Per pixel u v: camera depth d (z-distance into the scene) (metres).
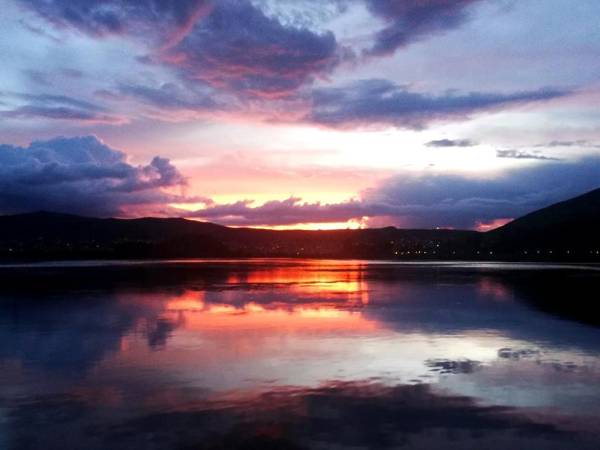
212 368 13.96
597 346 16.75
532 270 72.38
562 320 22.41
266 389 12.02
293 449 8.76
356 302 29.48
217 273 61.94
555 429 9.59
